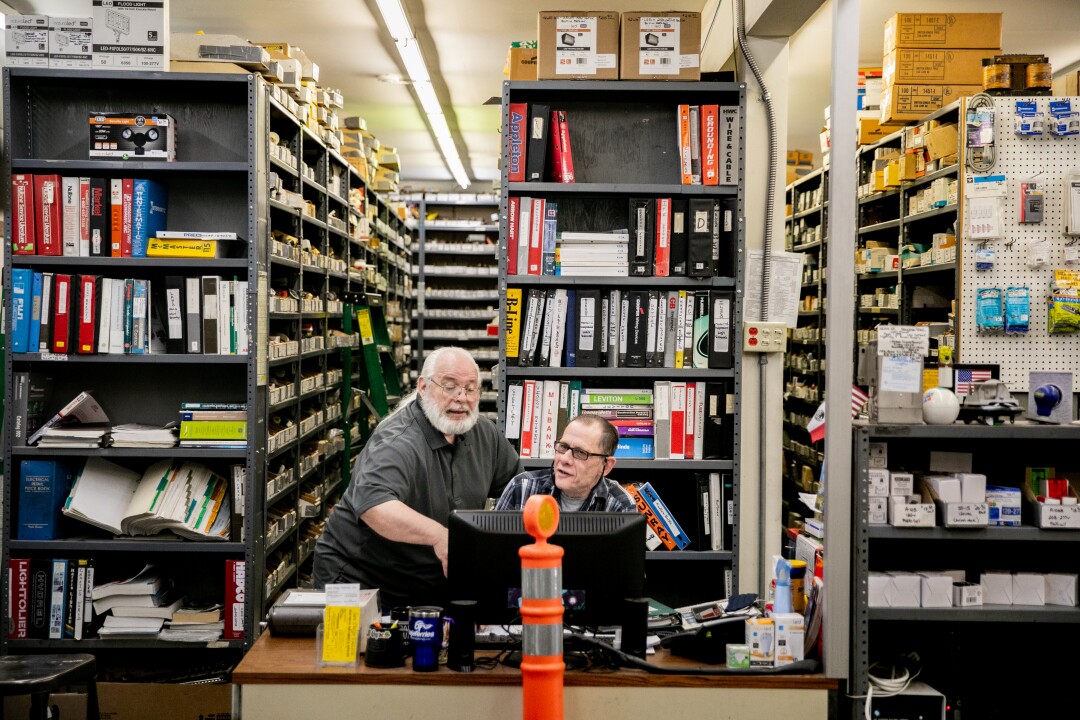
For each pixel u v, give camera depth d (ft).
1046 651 9.53
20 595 12.34
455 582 6.70
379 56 26.81
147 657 13.19
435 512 9.71
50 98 13.21
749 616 7.14
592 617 6.70
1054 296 13.23
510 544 6.60
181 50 13.42
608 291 11.89
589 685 6.53
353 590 6.74
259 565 13.03
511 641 7.08
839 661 6.91
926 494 8.08
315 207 18.21
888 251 18.38
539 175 11.72
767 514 11.84
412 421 9.69
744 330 11.73
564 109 12.35
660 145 12.37
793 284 11.89
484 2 21.99
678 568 12.26
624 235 11.74
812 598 7.34
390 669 6.63
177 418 13.47
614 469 12.35
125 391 13.43
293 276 16.40
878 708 8.07
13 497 12.43
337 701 6.54
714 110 11.71
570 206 12.39
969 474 8.04
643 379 12.22
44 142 13.20
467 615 6.56
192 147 13.39
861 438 7.62
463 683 6.51
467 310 39.60
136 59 12.54
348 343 21.30
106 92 13.29
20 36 12.48
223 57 13.48
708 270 11.60
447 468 9.86
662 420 11.70
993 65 13.75
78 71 12.47
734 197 11.77
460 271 39.27
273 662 6.80
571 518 6.74
